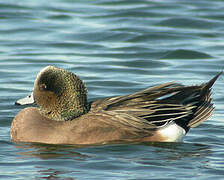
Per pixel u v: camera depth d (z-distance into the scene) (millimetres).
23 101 11977
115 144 11383
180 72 18453
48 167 9922
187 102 11898
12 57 20203
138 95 11641
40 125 11672
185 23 25656
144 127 11555
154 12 27656
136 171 9695
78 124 11516
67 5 29812
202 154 10875
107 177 9344
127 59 20219
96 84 16922
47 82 11711
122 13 27609
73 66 19000
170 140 11586
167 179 9234
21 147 11234
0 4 28844
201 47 21875
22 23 25703
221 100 15414
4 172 9641
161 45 22234
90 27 25062
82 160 10336
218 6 29250
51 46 22156
